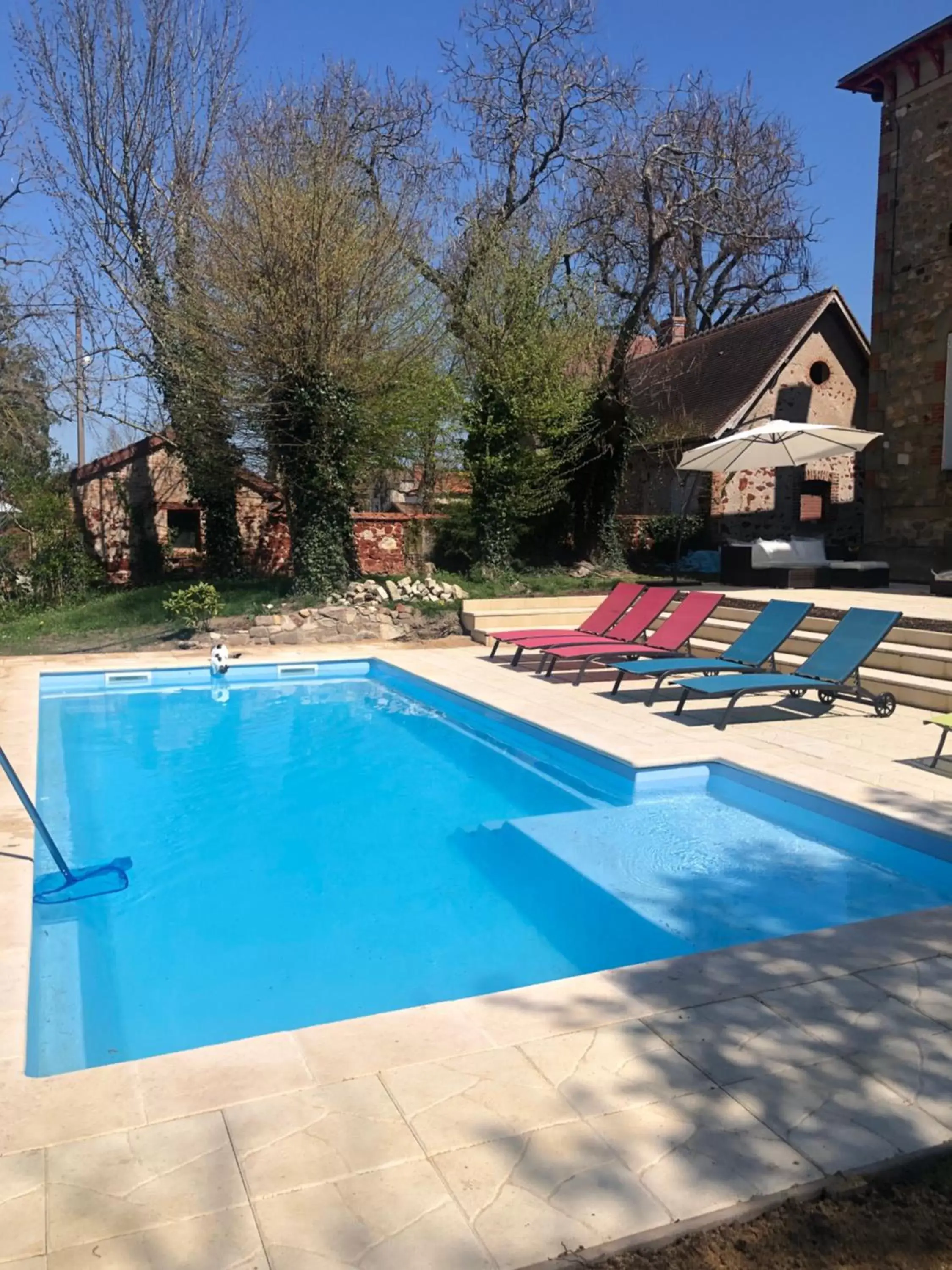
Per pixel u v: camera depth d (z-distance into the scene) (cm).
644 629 1195
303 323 1498
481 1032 337
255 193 1513
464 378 1819
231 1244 231
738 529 2230
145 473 2184
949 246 1650
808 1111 285
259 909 554
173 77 1917
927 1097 293
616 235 2191
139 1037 411
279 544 2225
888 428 1783
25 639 1555
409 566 2030
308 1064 316
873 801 625
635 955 488
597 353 1881
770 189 2622
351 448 1641
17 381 2127
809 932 425
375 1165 262
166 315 1631
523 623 1562
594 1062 315
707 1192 249
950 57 1628
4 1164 264
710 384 2381
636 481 2559
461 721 1066
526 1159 263
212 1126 281
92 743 962
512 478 1834
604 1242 232
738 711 963
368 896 574
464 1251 229
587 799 768
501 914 545
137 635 1548
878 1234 235
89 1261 226
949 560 1678
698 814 715
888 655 1037
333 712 1111
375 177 1819
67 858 638
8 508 2020
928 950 404
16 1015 357
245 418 1616
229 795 784
